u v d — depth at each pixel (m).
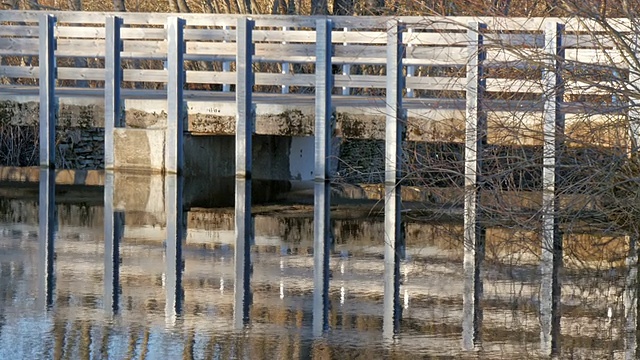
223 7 40.41
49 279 13.56
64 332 11.09
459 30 20.02
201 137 23.42
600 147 14.98
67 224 17.91
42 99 23.36
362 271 14.29
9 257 14.98
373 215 19.41
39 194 21.61
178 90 22.62
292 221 18.77
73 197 21.16
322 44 21.73
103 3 44.50
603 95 15.34
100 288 13.11
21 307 12.11
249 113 22.33
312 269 14.44
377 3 30.16
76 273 13.97
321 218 19.06
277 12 37.97
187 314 11.87
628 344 10.82
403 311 12.09
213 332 11.15
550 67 15.23
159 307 12.18
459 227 17.92
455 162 17.78
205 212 19.66
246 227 18.03
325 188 21.86
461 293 12.97
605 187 14.96
